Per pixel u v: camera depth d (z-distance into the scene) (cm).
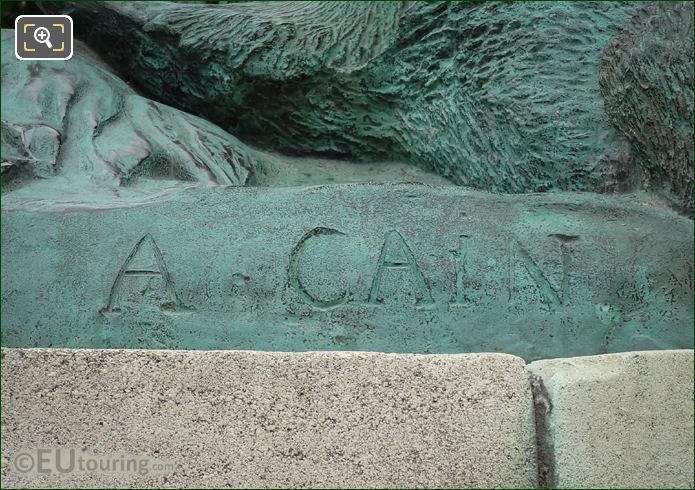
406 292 228
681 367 207
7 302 237
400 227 233
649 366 205
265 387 197
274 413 195
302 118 329
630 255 231
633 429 200
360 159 331
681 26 240
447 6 301
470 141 291
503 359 201
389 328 227
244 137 342
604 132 264
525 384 200
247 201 239
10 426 196
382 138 323
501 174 280
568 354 226
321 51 320
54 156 261
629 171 258
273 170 315
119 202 245
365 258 230
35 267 239
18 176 257
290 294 230
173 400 196
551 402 200
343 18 333
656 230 234
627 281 229
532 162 271
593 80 273
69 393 197
